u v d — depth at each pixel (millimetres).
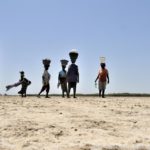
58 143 8266
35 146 8023
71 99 15844
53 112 11539
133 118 11141
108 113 11859
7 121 9977
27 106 12609
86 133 9125
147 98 17703
